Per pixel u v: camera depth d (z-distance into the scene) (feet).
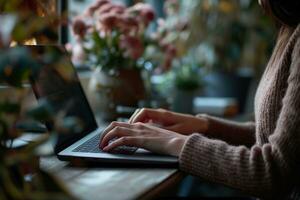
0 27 3.23
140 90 7.03
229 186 4.22
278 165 4.10
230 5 11.05
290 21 4.68
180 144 4.41
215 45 11.09
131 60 6.96
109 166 4.33
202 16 10.87
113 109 6.83
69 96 5.37
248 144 5.78
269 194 4.14
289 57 4.48
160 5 11.16
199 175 4.28
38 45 4.14
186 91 8.50
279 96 4.53
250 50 11.52
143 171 4.16
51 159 4.58
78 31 6.91
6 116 3.14
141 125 4.68
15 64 3.17
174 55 7.63
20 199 2.88
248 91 10.70
